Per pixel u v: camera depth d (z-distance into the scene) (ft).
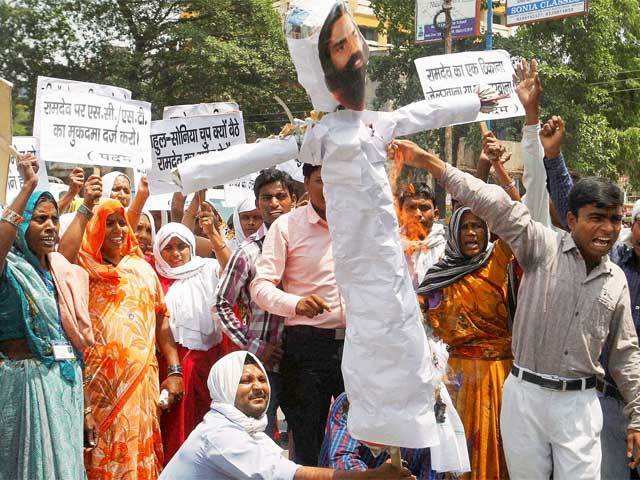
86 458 15.15
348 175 8.98
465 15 65.36
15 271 13.35
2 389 13.10
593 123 79.20
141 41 87.30
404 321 8.97
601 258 12.87
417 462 13.01
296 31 8.86
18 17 81.56
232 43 87.51
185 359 17.49
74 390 13.78
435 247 16.92
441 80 18.94
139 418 15.40
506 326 15.14
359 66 8.93
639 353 13.26
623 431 15.14
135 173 21.38
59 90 18.42
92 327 15.34
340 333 14.32
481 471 14.76
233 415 12.30
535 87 14.37
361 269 9.01
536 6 64.39
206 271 18.03
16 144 20.44
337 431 12.58
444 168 12.67
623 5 83.92
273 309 14.06
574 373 12.62
